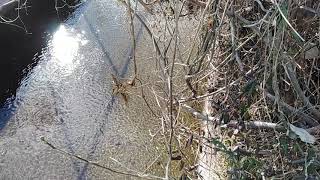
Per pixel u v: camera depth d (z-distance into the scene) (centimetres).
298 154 176
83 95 295
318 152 167
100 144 260
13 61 326
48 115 282
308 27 178
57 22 361
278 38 162
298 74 195
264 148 191
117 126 270
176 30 167
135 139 260
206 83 240
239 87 202
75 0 384
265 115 194
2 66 322
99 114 279
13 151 258
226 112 195
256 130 197
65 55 329
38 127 274
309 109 184
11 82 309
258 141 193
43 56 329
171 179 202
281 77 181
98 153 254
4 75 315
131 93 286
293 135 168
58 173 243
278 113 191
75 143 261
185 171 212
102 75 308
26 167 248
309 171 166
